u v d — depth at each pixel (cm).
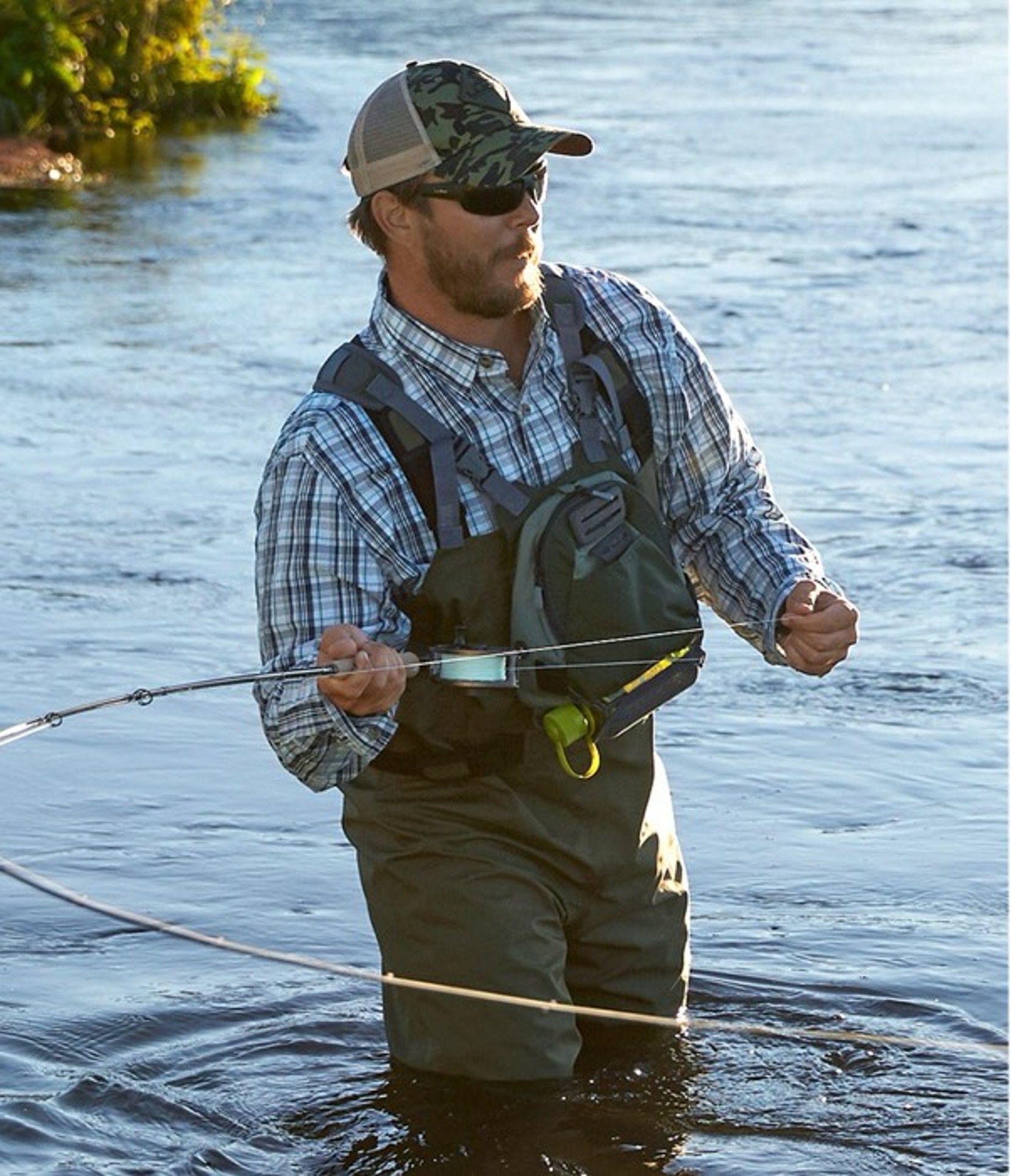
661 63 6203
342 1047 1000
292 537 859
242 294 3095
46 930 1136
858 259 3372
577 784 900
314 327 2866
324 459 856
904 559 1847
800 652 901
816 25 7494
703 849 1253
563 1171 871
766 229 3628
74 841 1257
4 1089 954
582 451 882
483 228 850
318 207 3919
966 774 1374
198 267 3316
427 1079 918
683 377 916
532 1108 901
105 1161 887
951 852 1251
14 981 1073
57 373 2581
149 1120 927
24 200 3981
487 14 7669
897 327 2859
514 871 891
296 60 6219
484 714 874
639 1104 917
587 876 915
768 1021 1021
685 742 1430
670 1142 892
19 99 4800
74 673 1557
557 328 893
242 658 1597
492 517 865
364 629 859
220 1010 1038
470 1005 895
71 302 3036
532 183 866
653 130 4841
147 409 2402
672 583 874
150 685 1532
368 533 859
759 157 4450
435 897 890
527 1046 899
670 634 870
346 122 5119
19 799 1317
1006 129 4906
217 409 2402
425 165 848
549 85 5612
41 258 3388
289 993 1059
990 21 7738
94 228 3684
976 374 2583
